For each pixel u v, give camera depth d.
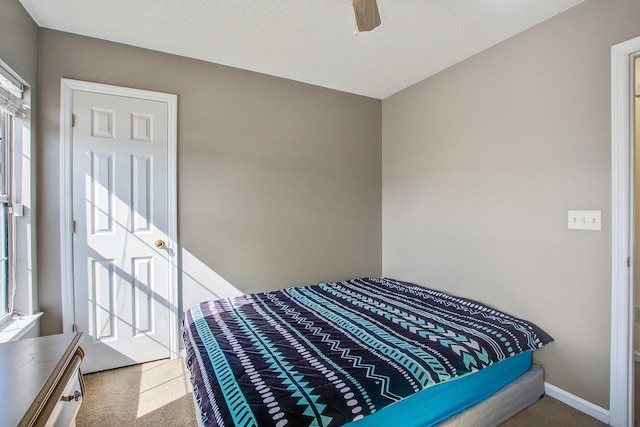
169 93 2.41
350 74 2.78
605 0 1.71
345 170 3.20
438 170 2.74
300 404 1.11
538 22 2.00
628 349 1.64
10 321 1.85
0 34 1.62
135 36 2.19
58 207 2.10
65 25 2.05
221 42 2.26
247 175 2.71
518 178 2.13
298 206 2.95
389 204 3.32
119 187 2.26
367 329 1.82
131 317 2.30
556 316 1.92
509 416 1.72
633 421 1.65
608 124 1.70
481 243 2.37
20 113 1.92
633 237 1.64
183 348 2.46
